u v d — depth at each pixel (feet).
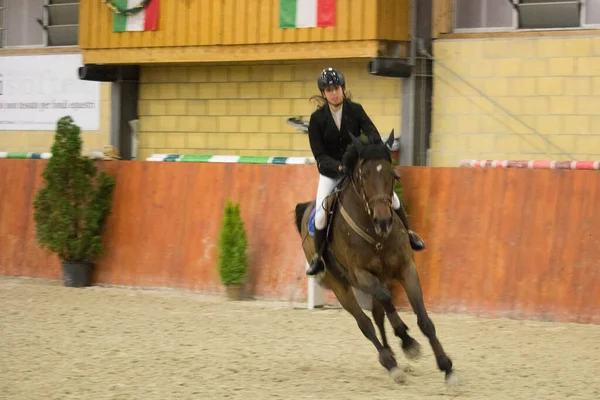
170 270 55.67
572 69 51.70
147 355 36.37
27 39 71.46
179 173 56.34
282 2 55.47
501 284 45.32
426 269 47.32
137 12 60.70
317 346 38.45
